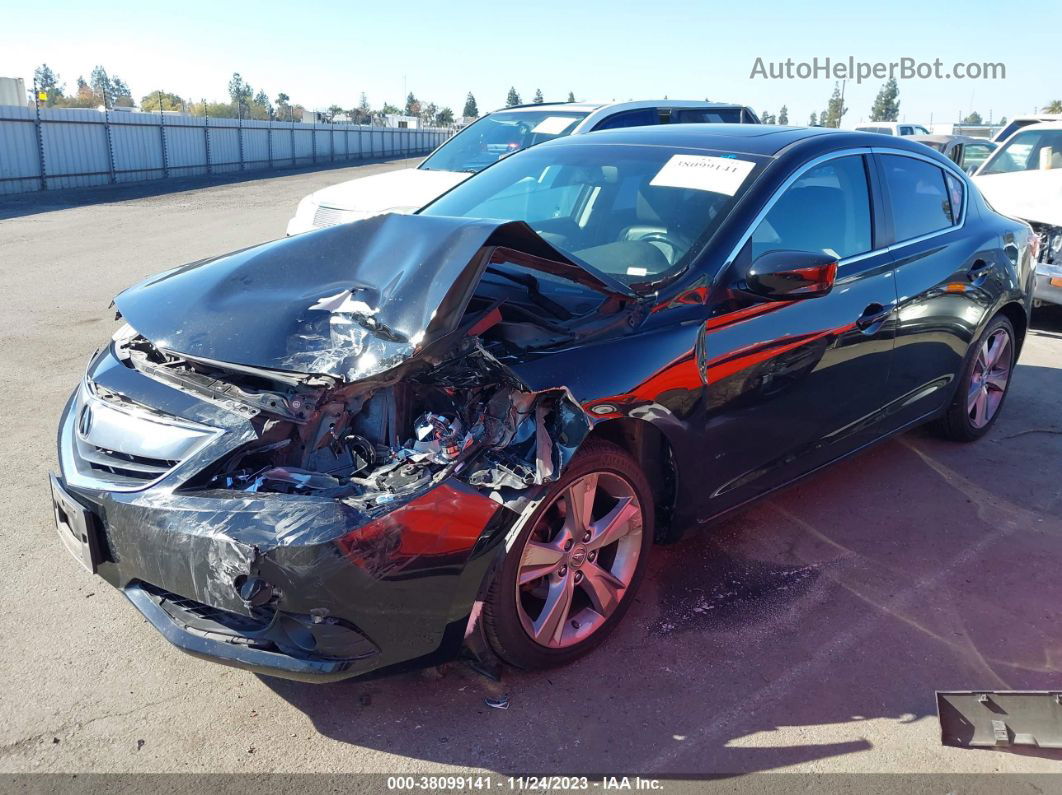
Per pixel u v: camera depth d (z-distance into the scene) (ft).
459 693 9.37
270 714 8.98
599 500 10.18
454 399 8.88
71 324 24.39
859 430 13.42
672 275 10.55
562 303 10.22
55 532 12.41
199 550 7.91
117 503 8.46
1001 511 14.08
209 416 8.59
